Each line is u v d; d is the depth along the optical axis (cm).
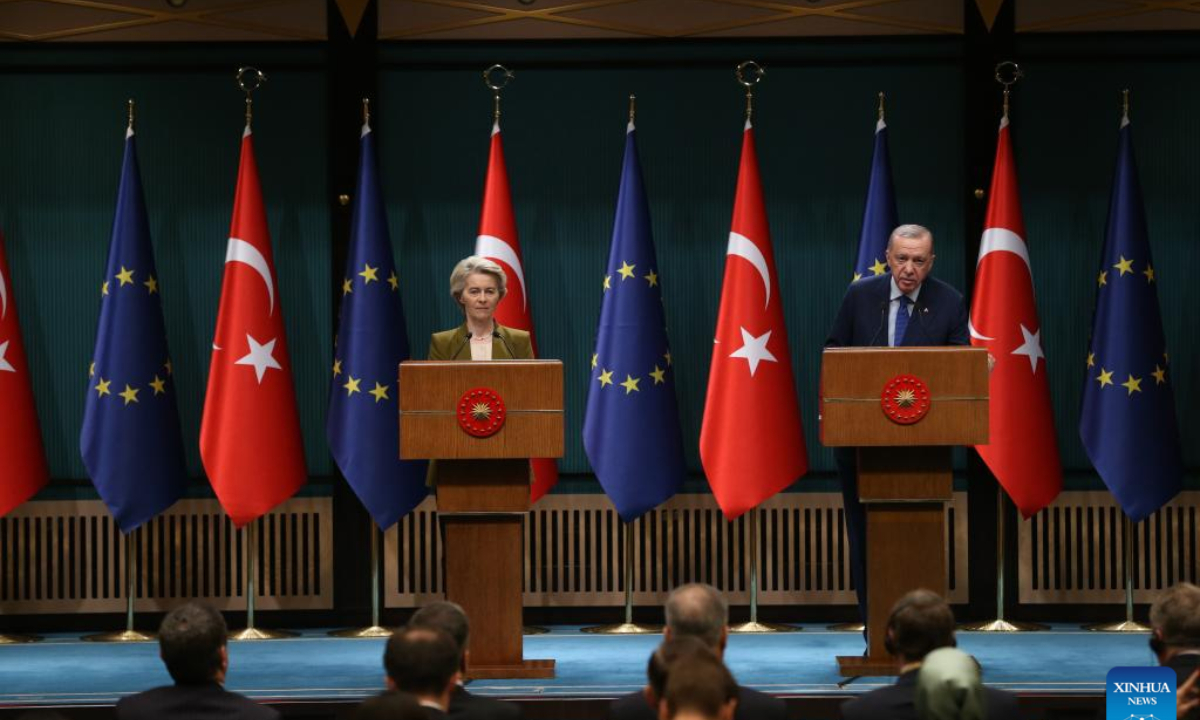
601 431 1631
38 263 1697
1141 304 1622
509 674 1291
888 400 1224
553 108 1716
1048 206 1703
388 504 1627
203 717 810
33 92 1694
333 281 1705
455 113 1709
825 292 1716
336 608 1719
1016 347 1620
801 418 1709
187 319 1703
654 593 1734
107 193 1700
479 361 1249
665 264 1717
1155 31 1692
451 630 827
